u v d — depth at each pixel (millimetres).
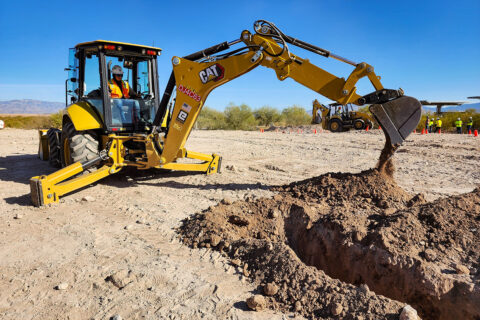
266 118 37562
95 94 6590
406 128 4637
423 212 3896
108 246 3857
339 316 2553
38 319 2602
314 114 23750
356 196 4863
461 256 3268
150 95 6844
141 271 3275
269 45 5027
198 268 3375
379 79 4605
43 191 5211
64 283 3025
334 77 4828
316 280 2914
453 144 13039
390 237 3562
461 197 4023
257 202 4871
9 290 2990
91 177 5852
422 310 3082
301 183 5863
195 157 7148
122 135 6520
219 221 4273
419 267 3148
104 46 6039
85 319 2596
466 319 2832
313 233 4203
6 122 30203
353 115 22234
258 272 3227
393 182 5062
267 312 2693
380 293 3404
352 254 3678
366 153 11031
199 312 2674
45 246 3854
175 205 5316
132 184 6664
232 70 5234
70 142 6383
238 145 13711
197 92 5543
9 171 8102
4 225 4465
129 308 2721
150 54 6570
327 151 11656
